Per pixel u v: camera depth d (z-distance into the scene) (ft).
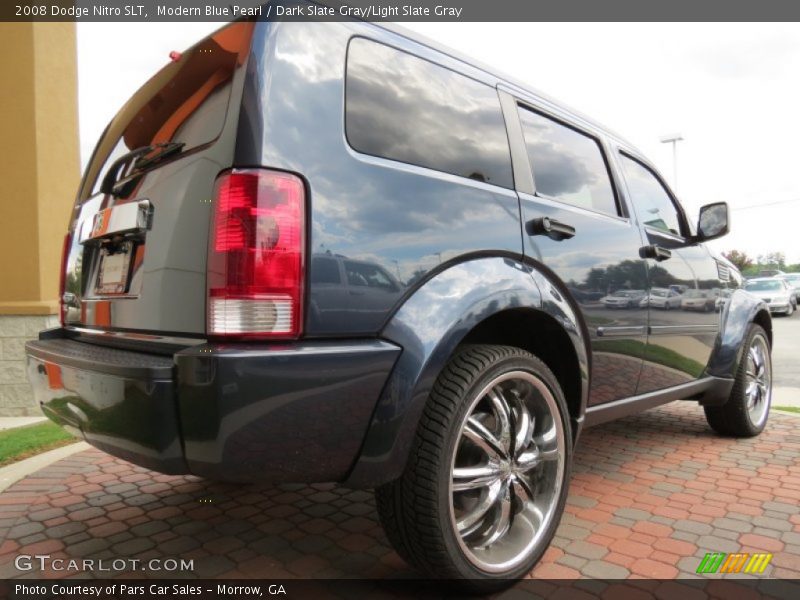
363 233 5.47
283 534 7.94
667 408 16.25
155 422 4.82
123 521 8.40
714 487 9.64
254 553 7.36
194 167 5.36
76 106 17.81
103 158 8.11
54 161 16.87
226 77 5.42
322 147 5.38
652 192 11.20
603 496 9.24
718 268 12.29
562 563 7.00
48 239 16.65
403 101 6.34
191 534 7.95
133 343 5.93
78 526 8.23
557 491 7.13
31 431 13.74
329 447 5.20
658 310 9.77
